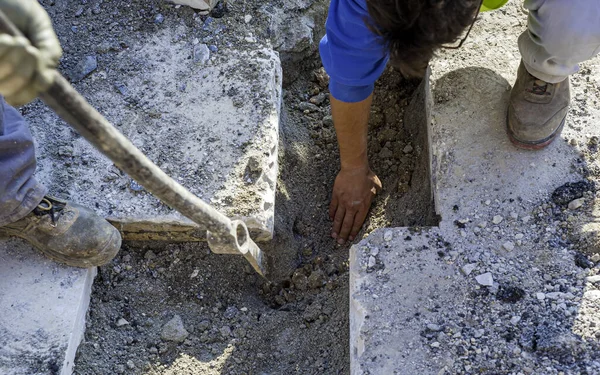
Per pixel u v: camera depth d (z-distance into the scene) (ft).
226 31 8.42
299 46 9.02
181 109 7.77
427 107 7.84
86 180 7.28
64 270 6.73
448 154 7.20
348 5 5.57
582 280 6.29
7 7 3.73
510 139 7.16
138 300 7.16
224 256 7.49
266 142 7.49
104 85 8.00
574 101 7.45
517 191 6.91
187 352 6.89
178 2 8.58
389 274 6.48
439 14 4.45
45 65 3.61
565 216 6.70
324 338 6.97
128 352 6.81
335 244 7.95
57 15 8.60
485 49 7.94
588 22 5.90
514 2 8.36
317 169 8.50
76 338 6.56
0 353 6.23
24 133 6.18
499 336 6.00
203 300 7.30
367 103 6.98
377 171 8.41
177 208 4.75
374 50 5.84
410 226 7.43
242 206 7.06
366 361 5.97
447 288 6.34
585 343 5.85
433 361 5.91
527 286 6.29
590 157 7.04
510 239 6.63
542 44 6.26
